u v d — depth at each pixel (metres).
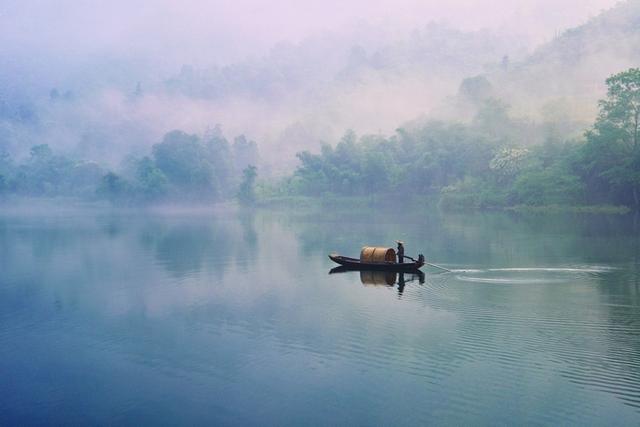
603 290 32.22
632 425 15.76
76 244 65.00
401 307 29.05
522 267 40.84
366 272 40.81
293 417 16.80
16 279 40.81
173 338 24.80
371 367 20.44
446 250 52.41
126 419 17.14
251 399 18.14
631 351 21.45
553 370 19.69
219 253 54.81
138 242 67.12
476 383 18.72
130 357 22.45
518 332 24.09
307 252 55.06
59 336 25.59
